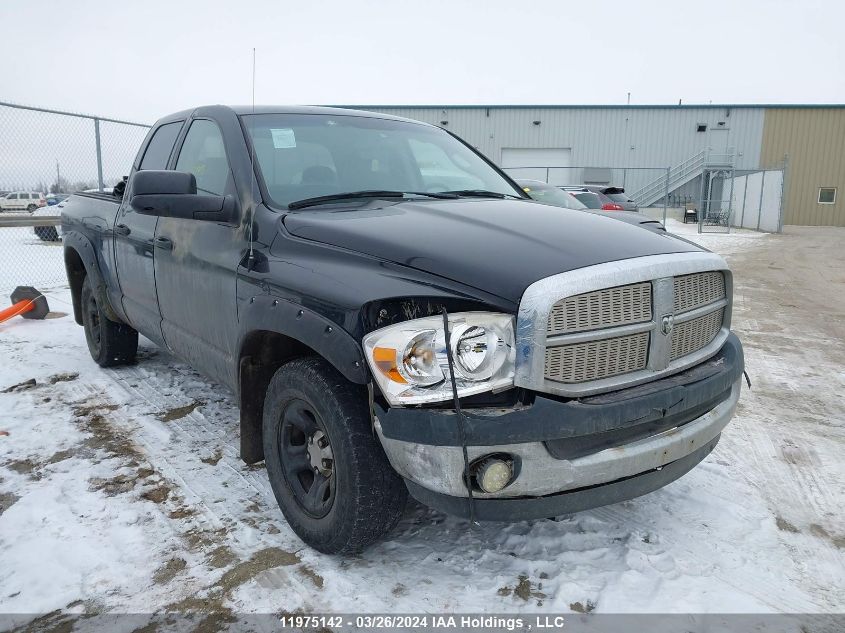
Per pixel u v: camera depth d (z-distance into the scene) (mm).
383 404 2123
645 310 2246
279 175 2977
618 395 2152
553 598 2262
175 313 3518
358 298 2170
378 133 3584
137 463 3303
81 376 4754
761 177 25234
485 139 31578
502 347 2021
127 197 4242
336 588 2309
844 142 30094
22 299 6805
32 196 9328
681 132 30734
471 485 2025
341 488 2289
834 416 4254
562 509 2135
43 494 2955
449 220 2584
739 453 3600
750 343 6422
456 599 2256
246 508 2873
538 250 2234
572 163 31406
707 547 2605
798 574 2451
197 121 3607
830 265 13516
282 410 2580
